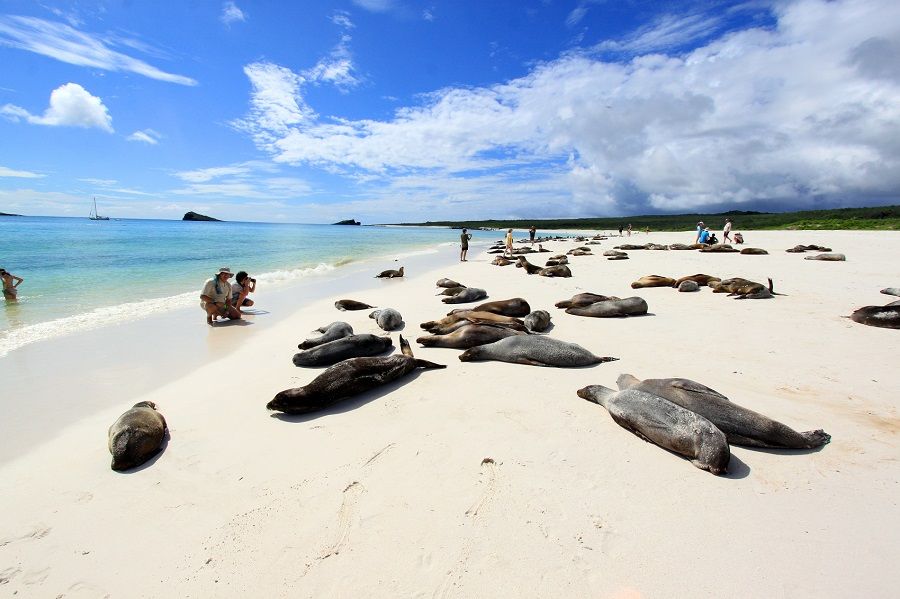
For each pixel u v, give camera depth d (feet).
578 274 54.13
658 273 53.16
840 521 9.87
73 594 8.45
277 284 49.44
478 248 120.88
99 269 55.57
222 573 8.80
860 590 8.06
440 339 24.40
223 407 16.58
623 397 14.87
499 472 11.89
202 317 31.91
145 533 9.99
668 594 8.04
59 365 21.24
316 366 21.15
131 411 14.48
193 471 12.37
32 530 10.13
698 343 23.20
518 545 9.25
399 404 16.53
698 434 12.40
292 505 10.76
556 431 14.15
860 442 13.08
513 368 20.34
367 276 57.16
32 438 14.26
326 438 14.06
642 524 9.86
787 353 21.08
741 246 87.86
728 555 8.93
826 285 39.68
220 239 126.72
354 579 8.52
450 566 8.75
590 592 8.10
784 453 12.76
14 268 53.93
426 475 11.82
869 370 18.58
